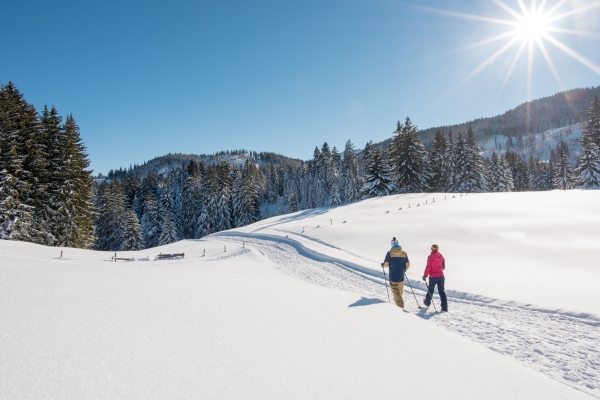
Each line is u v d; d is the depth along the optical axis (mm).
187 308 4566
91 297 4609
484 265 11617
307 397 2639
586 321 6344
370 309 5895
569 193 28906
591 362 4730
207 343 3451
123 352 2988
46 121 30016
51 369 2535
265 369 3039
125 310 4188
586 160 44812
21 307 3840
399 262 7789
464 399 2916
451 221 20688
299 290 7332
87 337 3219
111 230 52438
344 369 3277
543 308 7148
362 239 19438
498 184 55906
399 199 36969
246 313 4688
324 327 4539
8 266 6719
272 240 25938
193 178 74125
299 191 104875
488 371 3619
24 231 24016
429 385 3133
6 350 2736
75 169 31734
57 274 6180
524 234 15406
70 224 29406
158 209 61344
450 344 4422
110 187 57531
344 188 72625
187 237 70125
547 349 5246
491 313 7227
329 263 15000
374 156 48531
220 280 7488
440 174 52531
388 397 2809
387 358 3697
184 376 2701
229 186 68625
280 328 4242
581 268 10141
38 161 26359
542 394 3172
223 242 29078
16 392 2188
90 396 2254
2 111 24703
